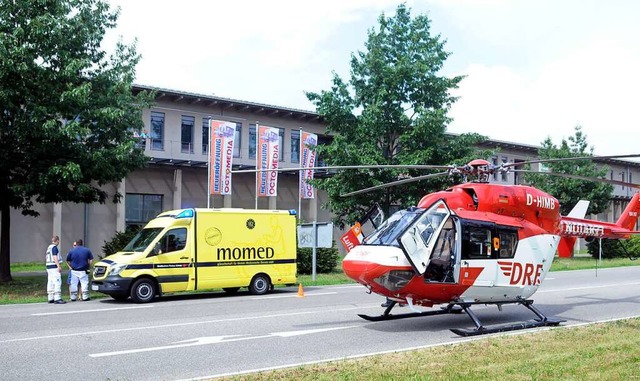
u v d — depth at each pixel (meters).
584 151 41.44
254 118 42.28
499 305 12.52
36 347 10.18
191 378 7.86
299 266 26.84
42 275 26.64
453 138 24.59
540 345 9.80
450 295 11.69
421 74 23.62
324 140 45.53
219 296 18.67
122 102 22.17
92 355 9.52
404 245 10.79
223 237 18.47
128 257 17.08
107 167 20.83
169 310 15.16
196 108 39.88
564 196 39.91
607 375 7.62
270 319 13.46
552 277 26.08
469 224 11.80
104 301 17.56
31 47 19.19
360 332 11.73
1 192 21.33
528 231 12.62
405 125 24.00
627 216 15.76
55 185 20.31
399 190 24.11
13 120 19.59
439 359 8.68
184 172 40.44
